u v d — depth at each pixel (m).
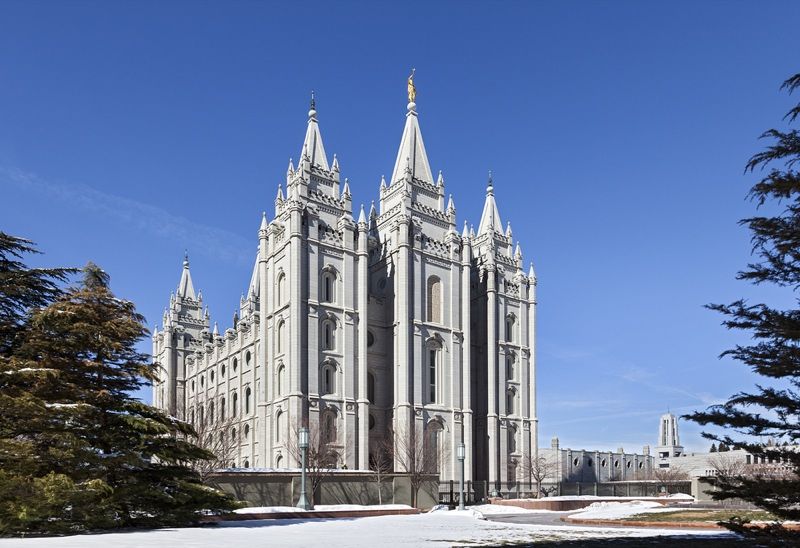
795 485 15.70
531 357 97.19
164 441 27.41
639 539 23.92
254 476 42.22
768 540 16.80
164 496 26.58
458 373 86.75
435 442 81.94
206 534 24.42
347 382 77.81
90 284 28.50
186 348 124.38
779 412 16.48
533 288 99.38
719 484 16.89
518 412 93.62
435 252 88.25
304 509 38.06
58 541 20.58
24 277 26.94
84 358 27.00
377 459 76.12
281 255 80.44
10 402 22.52
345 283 80.31
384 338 85.50
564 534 26.69
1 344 26.69
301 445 39.16
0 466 23.67
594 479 127.25
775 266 16.67
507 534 26.50
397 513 41.53
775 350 16.45
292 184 80.38
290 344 74.94
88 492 23.80
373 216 94.56
